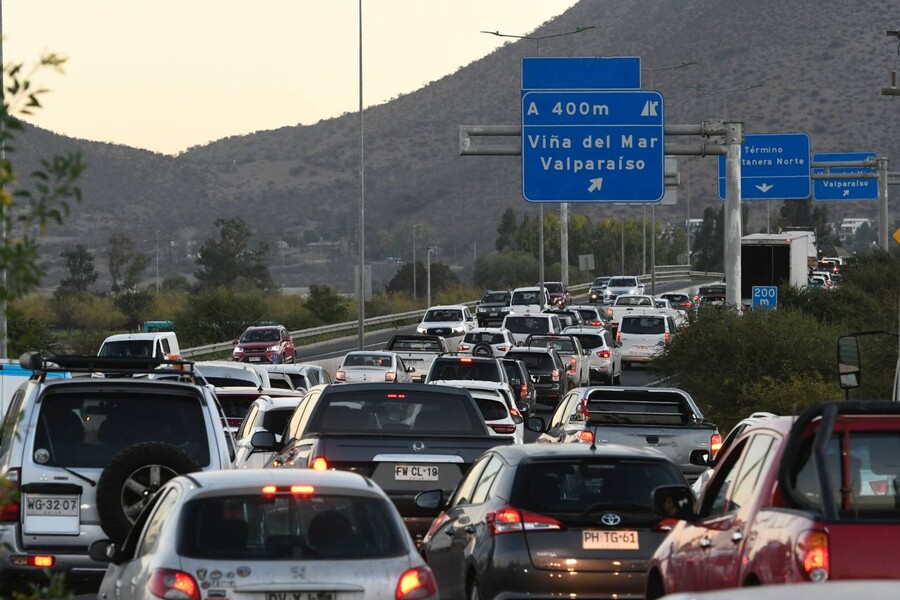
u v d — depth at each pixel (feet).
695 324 309.83
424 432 135.44
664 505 82.12
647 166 282.36
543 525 99.35
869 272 473.26
